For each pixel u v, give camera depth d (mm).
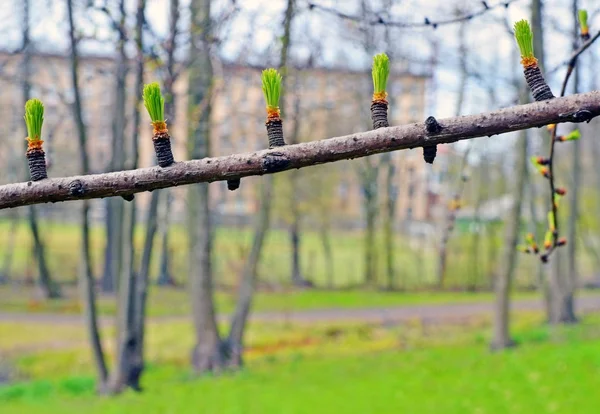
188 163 1444
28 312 23422
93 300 13688
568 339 15891
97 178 1451
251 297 15961
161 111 1447
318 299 27078
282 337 19641
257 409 10508
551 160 2871
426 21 3748
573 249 19938
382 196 33875
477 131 1402
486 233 30656
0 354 17453
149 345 18516
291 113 14883
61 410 11516
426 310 24344
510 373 11883
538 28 8969
